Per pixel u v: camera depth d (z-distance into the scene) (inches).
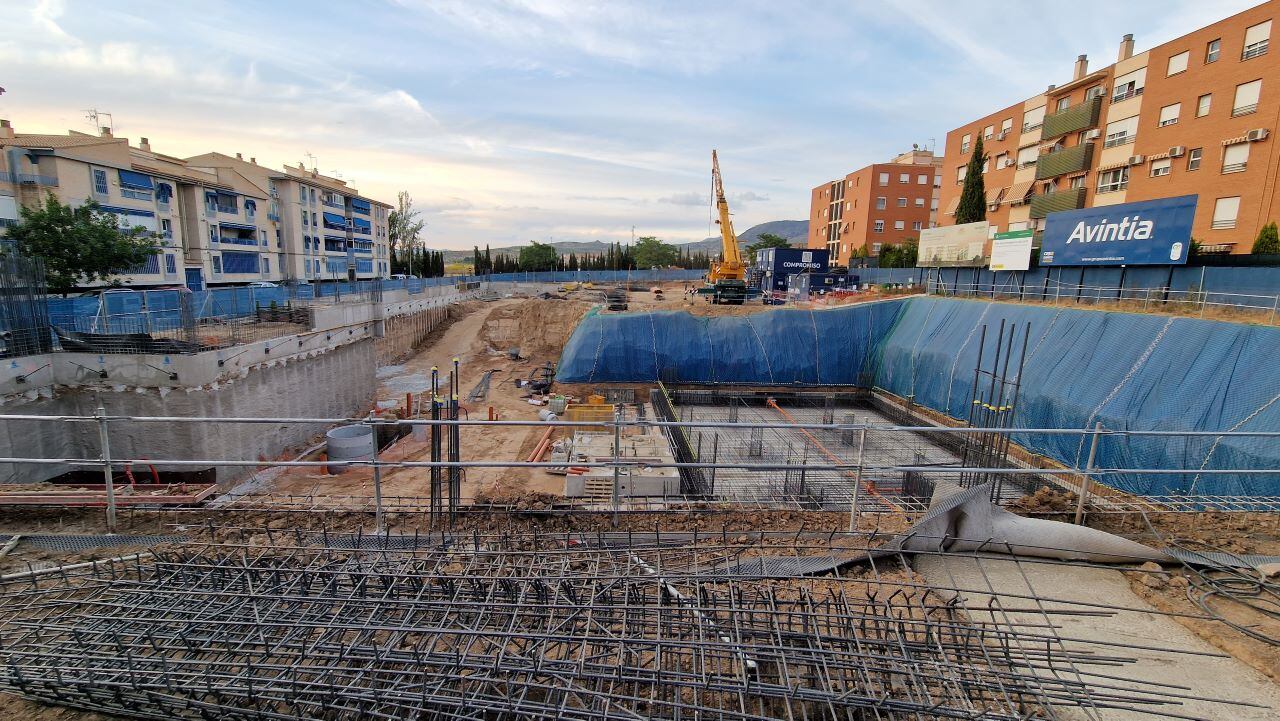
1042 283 927.7
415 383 1106.7
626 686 124.8
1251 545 195.9
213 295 885.8
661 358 1061.1
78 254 831.1
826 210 2630.4
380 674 126.2
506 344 1389.0
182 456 608.7
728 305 1381.6
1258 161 901.2
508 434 812.0
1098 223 796.0
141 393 598.2
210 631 134.2
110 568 168.1
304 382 791.7
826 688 121.5
